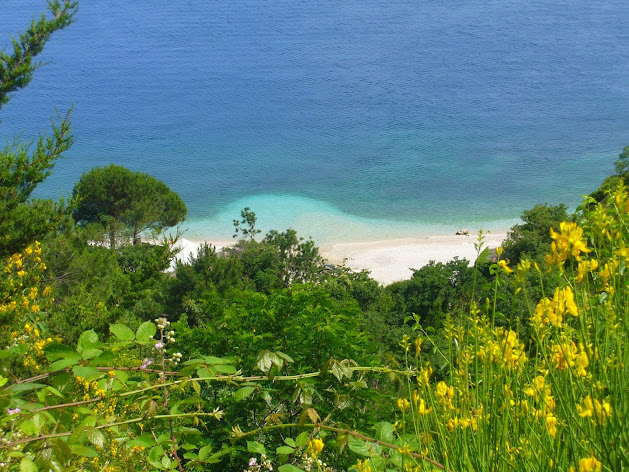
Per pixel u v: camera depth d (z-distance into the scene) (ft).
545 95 413.80
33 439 6.50
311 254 134.92
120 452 9.63
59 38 627.46
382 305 108.37
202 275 98.02
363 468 6.33
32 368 19.49
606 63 483.92
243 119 379.76
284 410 23.04
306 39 610.65
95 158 302.25
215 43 603.26
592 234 5.69
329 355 30.99
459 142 327.88
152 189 144.87
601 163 285.84
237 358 27.02
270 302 33.78
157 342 8.27
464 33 609.83
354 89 444.55
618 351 5.22
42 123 338.13
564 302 5.39
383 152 314.35
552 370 5.52
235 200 245.24
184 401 8.40
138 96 427.33
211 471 20.17
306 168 289.94
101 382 7.62
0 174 30.32
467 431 6.55
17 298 25.44
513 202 240.73
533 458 5.61
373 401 24.09
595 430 5.16
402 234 208.03
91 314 36.91
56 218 31.32
